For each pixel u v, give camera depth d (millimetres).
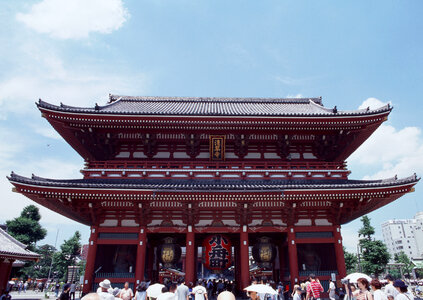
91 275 19188
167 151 24625
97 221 20625
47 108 20922
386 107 21953
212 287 26250
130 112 21703
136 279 19172
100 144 23688
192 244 20156
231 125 22828
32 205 66312
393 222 147000
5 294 24547
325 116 22234
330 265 20453
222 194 19516
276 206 21219
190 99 34625
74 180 20828
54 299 29359
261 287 9156
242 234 20562
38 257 27938
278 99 35125
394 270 78750
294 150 25219
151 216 20984
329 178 22391
